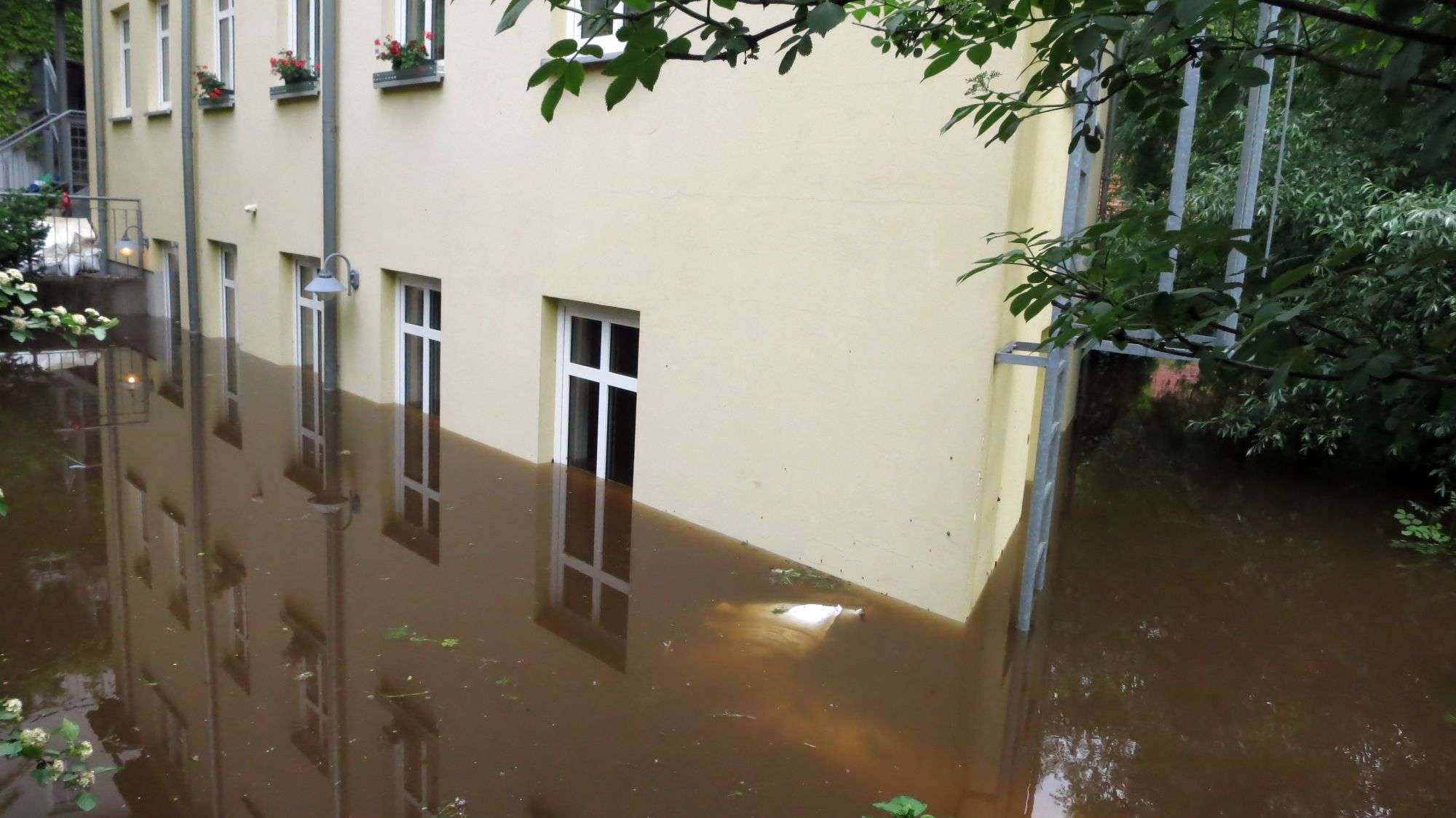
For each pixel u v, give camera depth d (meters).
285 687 4.19
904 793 3.59
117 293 15.23
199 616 4.91
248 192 12.09
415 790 3.45
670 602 5.19
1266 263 1.48
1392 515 7.77
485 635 4.73
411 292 9.40
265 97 11.34
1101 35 1.44
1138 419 11.52
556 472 7.58
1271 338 1.41
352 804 3.36
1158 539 6.96
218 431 8.66
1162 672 4.77
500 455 8.02
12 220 14.45
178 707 4.01
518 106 7.47
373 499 6.84
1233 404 9.95
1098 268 1.71
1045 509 5.75
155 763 3.60
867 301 5.28
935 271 4.97
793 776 3.65
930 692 4.38
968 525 4.98
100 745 3.72
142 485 7.03
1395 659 5.02
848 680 4.45
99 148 17.02
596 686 4.27
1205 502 8.02
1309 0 1.45
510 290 7.80
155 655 4.48
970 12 1.81
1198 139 9.58
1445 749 4.10
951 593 5.07
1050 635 5.16
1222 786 3.78
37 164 20.16
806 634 4.86
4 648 4.53
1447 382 1.34
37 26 21.06
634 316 6.93
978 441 4.91
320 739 3.78
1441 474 7.55
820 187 5.43
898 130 5.04
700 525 6.36
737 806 3.44
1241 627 5.39
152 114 14.52
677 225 6.29
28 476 7.20
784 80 5.53
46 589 5.20
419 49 8.30
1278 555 6.67
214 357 12.38
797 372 5.66
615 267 6.79
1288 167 8.20
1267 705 4.46
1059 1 1.53
